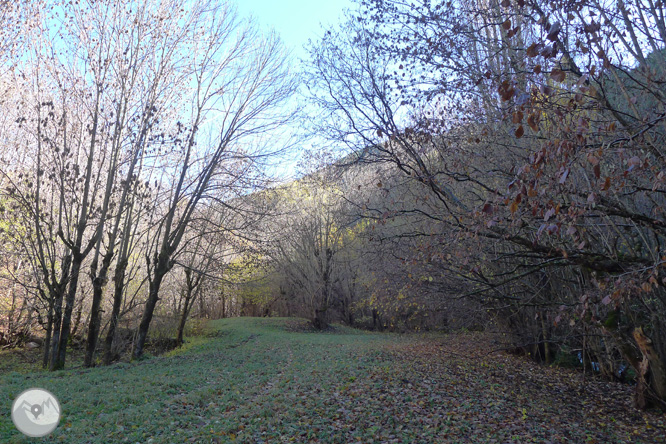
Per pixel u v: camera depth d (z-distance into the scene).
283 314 44.12
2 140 18.28
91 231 21.75
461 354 19.00
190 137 18.61
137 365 15.55
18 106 16.23
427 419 8.68
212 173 19.38
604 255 7.66
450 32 9.94
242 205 20.73
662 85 7.25
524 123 8.91
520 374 14.98
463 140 9.80
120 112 16.56
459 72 9.70
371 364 14.70
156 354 21.94
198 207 21.41
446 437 7.73
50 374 13.31
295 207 30.64
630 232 8.85
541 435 8.23
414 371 13.65
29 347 22.45
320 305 36.00
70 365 17.52
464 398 10.60
